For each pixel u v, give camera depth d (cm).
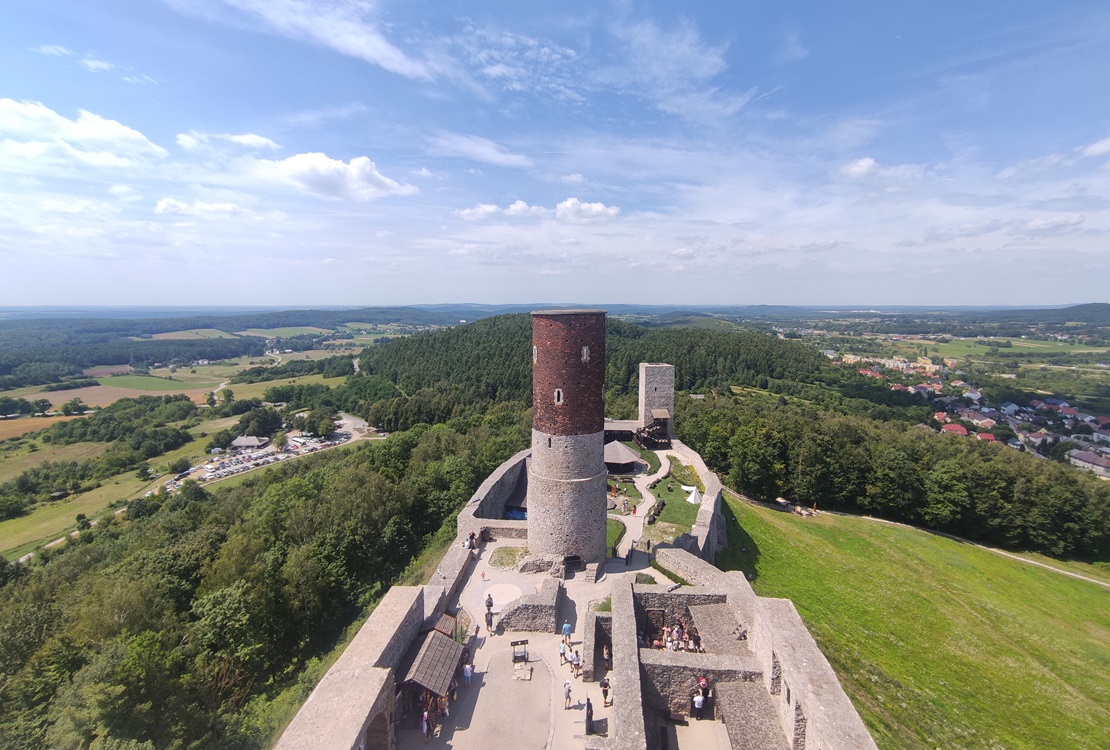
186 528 5353
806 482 6125
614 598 2212
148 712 1972
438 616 2239
